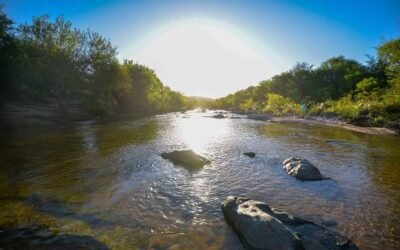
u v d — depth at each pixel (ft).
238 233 17.53
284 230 15.90
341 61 278.87
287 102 176.35
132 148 48.37
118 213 21.21
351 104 111.86
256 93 313.94
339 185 28.37
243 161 39.01
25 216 20.38
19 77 97.19
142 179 30.27
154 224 19.42
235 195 25.48
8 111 86.79
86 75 127.44
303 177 30.37
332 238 17.04
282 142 55.93
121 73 146.72
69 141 55.77
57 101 116.16
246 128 83.97
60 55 111.65
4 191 25.85
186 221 19.94
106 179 30.12
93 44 127.44
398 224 19.56
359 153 44.75
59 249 15.97
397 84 103.30
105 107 134.00
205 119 125.18
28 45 107.76
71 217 20.33
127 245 16.57
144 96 193.47
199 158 38.09
